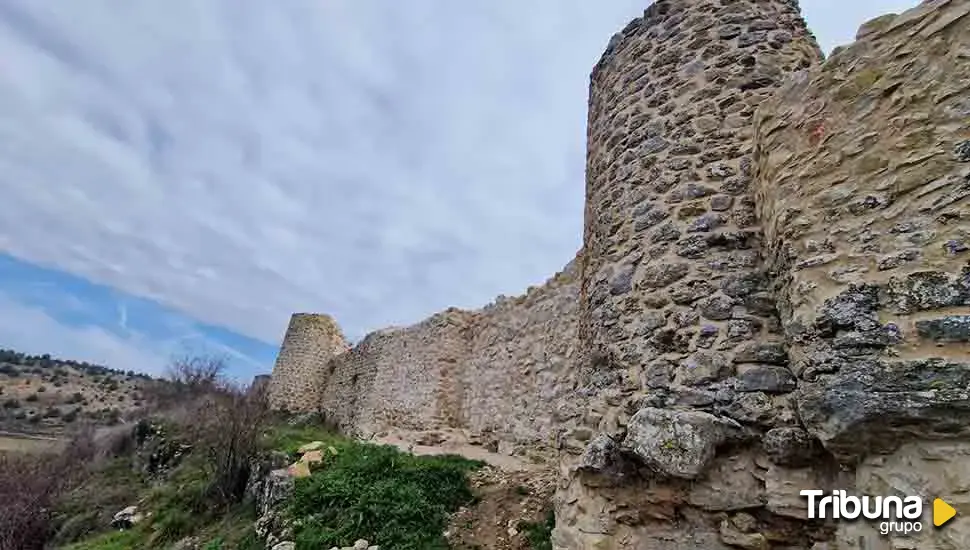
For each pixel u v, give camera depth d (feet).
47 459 47.11
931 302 6.71
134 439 53.31
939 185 7.02
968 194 6.69
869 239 7.64
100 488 41.68
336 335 74.79
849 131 8.39
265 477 24.97
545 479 20.95
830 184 8.46
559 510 12.14
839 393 7.36
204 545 21.94
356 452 25.03
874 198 7.75
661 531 9.68
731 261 10.59
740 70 12.13
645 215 12.41
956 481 6.18
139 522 28.91
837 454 7.70
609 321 12.56
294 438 33.42
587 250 15.14
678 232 11.56
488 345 38.22
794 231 8.84
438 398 39.99
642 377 11.04
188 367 75.92
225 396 38.73
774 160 9.75
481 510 18.57
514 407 32.53
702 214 11.35
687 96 12.68
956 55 7.22
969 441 6.19
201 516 26.53
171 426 49.37
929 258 6.89
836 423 7.38
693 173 11.85
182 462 38.29
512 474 22.71
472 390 38.91
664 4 14.19
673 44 13.53
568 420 13.66
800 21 12.98
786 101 9.82
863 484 7.41
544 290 32.35
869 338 7.20
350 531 17.19
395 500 18.75
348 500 18.99
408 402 43.98
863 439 7.23
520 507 18.11
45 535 35.29
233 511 25.73
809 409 7.91
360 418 52.03
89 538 30.17
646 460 9.48
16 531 34.91
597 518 10.33
